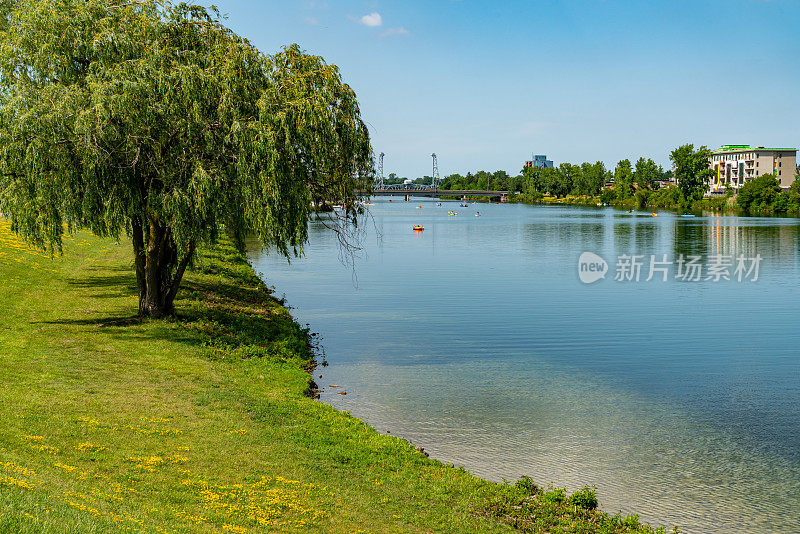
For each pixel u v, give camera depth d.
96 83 28.05
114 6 30.95
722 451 23.31
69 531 11.20
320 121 30.83
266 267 75.19
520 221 176.38
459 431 24.70
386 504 17.22
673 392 30.11
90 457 16.94
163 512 14.22
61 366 25.44
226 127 29.73
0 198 28.83
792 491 20.20
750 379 32.22
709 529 17.83
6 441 16.83
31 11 29.62
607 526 17.14
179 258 35.81
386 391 29.38
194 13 32.41
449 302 53.28
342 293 57.28
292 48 32.88
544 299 55.34
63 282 43.91
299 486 17.45
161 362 27.75
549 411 27.25
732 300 55.25
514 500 18.45
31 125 27.45
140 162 29.70
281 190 30.44
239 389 25.69
